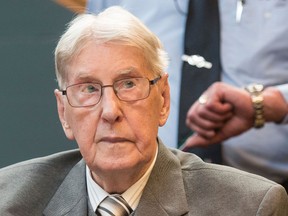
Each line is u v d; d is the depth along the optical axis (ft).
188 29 17.21
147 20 17.47
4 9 18.72
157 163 12.09
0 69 18.61
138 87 11.26
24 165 13.10
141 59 11.28
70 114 11.45
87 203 12.12
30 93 18.53
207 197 11.85
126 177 11.51
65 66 11.45
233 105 15.94
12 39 18.57
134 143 11.22
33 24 18.48
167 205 11.75
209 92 16.01
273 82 16.88
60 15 18.31
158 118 11.59
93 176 12.14
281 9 16.83
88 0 17.90
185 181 12.16
